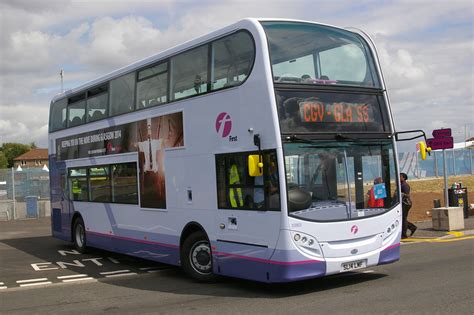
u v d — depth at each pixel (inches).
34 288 395.5
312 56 340.8
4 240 739.4
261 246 323.9
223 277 393.4
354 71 356.5
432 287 326.6
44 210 1100.5
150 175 438.3
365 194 341.4
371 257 338.0
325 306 290.7
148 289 374.3
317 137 325.4
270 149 315.9
